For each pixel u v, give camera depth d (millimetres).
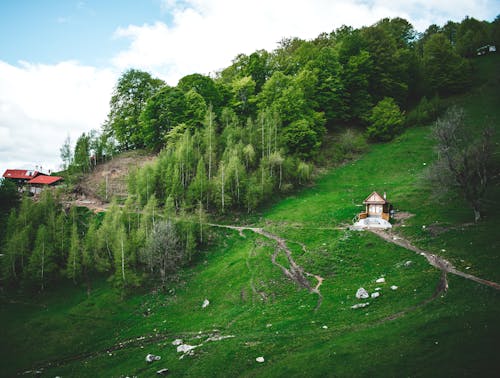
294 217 86438
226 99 135500
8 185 106062
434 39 153875
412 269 54562
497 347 32031
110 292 72062
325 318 47781
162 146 125500
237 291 63562
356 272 59844
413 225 70125
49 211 90875
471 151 66500
